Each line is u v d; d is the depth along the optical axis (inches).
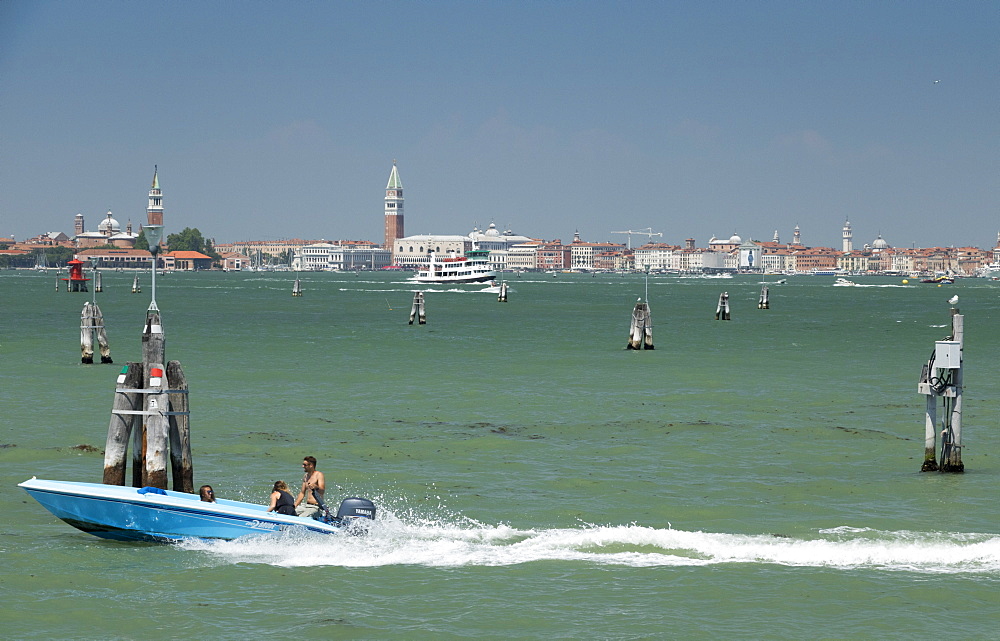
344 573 2180.1
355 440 3639.3
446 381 5310.0
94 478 3014.3
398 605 2009.1
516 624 1921.8
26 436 3656.5
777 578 2143.2
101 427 3855.8
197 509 2343.8
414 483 2989.7
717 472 3154.5
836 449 3518.7
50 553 2287.2
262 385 5108.3
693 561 2247.8
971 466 3238.2
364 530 2420.0
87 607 1987.0
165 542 2373.3
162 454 2500.0
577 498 2819.9
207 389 4945.9
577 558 2265.0
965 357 6752.0
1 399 4520.2
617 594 2059.5
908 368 6063.0
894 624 1913.1
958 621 1930.4
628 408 4426.7
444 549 2330.2
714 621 1931.6
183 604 2009.1
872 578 2142.0
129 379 2504.9
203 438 3656.5
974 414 4232.3
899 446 3572.8
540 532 2463.1
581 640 1851.6
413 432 3814.0
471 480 3031.5
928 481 3021.7
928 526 2536.9
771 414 4274.1
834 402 4618.6
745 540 2383.1
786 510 2694.4
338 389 4972.9
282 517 2364.7
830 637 1861.5
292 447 3506.4
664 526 2551.7
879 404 4559.5
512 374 5654.5
